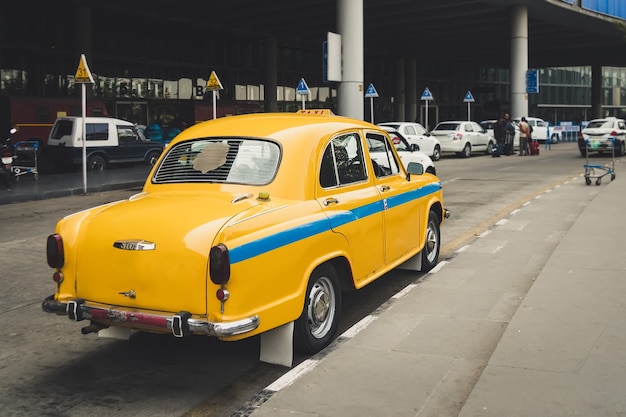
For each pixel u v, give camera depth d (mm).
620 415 3863
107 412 4379
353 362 4883
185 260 4445
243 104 38250
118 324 4645
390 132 17188
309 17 36781
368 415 4012
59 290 4941
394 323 5824
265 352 5129
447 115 60344
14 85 32125
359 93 25641
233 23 38188
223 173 5375
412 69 54594
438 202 8031
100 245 4738
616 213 11594
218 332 4312
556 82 70000
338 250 5477
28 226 11969
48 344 5785
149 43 37812
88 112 29766
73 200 15805
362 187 6164
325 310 5398
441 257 8789
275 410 4086
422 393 4324
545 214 12086
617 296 6320
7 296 7367
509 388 4266
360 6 25453
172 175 5570
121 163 23703
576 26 44844
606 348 4945
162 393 4691
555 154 32938
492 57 56719
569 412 3914
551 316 5746
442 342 5312
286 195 5184
